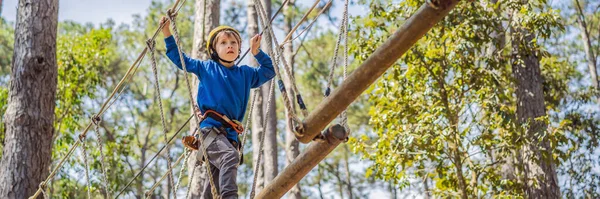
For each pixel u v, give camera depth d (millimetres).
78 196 17109
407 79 10430
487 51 12164
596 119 14656
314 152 3908
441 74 10336
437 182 10625
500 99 10312
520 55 11164
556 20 10906
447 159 10781
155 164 26000
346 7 4254
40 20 10078
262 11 3928
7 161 9594
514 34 11117
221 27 4824
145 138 25656
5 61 21734
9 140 9688
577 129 13453
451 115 10219
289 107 3734
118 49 23672
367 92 11133
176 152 26641
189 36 23578
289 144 16328
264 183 16188
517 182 10828
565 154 10633
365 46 10445
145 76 24578
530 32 10758
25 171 9539
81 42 15984
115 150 16531
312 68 23203
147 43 5004
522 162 11055
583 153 13320
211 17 12156
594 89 14633
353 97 3549
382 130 10617
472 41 10195
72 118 15945
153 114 24094
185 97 25297
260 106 16656
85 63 15906
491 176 10578
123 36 23719
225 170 4387
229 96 4645
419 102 10422
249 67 4887
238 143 4707
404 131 10070
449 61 10305
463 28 10141
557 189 10766
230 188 4324
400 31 3342
